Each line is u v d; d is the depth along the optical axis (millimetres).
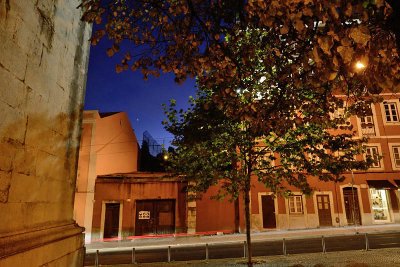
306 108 7273
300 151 9758
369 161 8906
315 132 9750
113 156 24641
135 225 21781
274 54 5945
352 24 3451
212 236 20875
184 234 21406
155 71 5723
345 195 23141
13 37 3488
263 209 22906
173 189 22328
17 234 3408
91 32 6262
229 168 20625
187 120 10430
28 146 3785
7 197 3299
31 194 3836
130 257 14258
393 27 3271
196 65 5910
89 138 22312
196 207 22016
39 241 3758
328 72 4156
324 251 12141
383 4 3266
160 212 22172
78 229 5148
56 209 4594
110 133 24391
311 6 3670
